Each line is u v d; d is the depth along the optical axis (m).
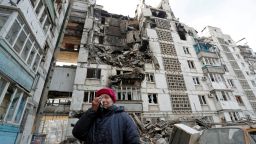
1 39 7.36
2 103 8.02
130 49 25.38
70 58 28.09
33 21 10.48
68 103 19.20
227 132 5.85
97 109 2.09
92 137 1.92
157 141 14.77
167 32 29.69
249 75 34.31
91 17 27.44
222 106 22.55
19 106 9.68
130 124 2.02
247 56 40.22
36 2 11.02
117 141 1.86
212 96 23.75
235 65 34.09
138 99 20.06
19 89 9.31
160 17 34.22
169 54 26.47
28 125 12.39
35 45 11.30
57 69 20.95
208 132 6.44
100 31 27.08
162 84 22.48
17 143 11.01
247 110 27.80
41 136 12.66
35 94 13.41
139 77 20.75
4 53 7.64
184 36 31.64
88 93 19.09
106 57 22.64
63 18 20.00
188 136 7.61
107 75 20.94
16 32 8.82
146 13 31.59
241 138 5.32
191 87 23.75
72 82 20.53
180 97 22.16
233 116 22.31
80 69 20.44
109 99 2.21
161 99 21.12
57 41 19.25
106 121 2.01
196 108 21.83
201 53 27.78
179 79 24.00
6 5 8.36
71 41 27.77
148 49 25.83
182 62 26.30
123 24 29.58
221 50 35.22
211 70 25.84
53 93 21.08
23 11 9.15
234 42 39.47
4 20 8.42
